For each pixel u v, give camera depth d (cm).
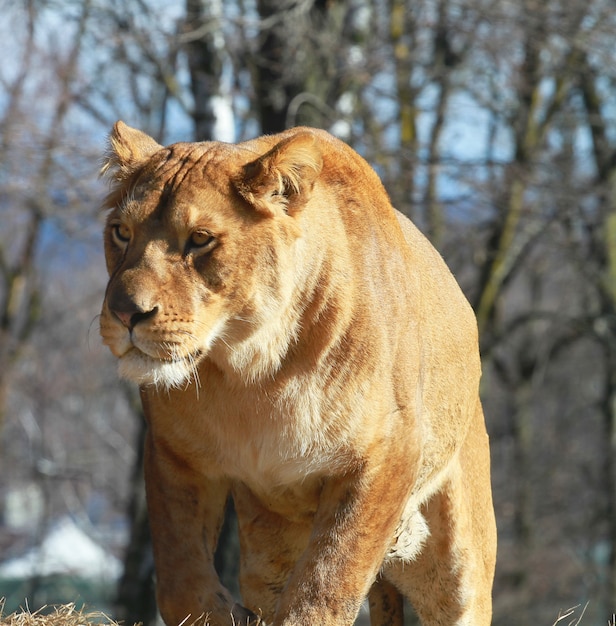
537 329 7588
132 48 4197
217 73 3853
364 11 3969
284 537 1560
